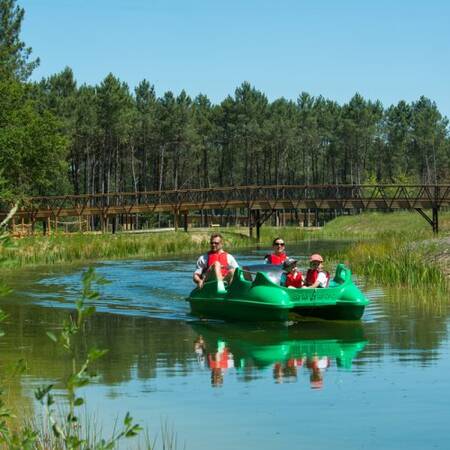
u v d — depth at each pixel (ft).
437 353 35.91
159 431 24.39
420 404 26.94
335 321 47.42
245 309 46.80
